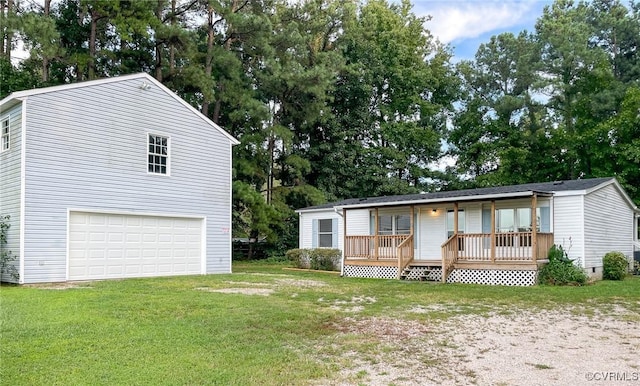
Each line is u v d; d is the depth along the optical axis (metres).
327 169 30.88
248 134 26.95
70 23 24.03
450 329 7.61
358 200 21.09
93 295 10.22
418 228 18.66
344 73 31.27
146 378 4.90
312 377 5.07
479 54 32.44
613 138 27.00
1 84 21.14
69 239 13.56
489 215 16.72
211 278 14.91
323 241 21.91
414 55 34.44
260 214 24.78
